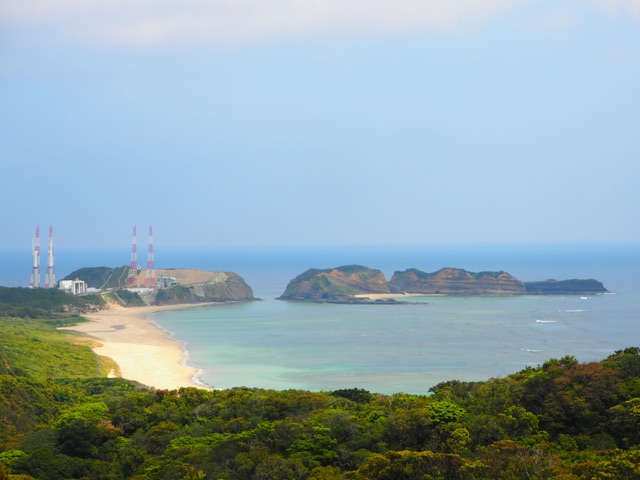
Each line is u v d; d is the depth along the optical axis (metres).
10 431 126.94
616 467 83.75
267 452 100.69
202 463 99.81
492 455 92.38
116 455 112.00
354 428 107.50
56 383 190.38
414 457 91.69
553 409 107.38
